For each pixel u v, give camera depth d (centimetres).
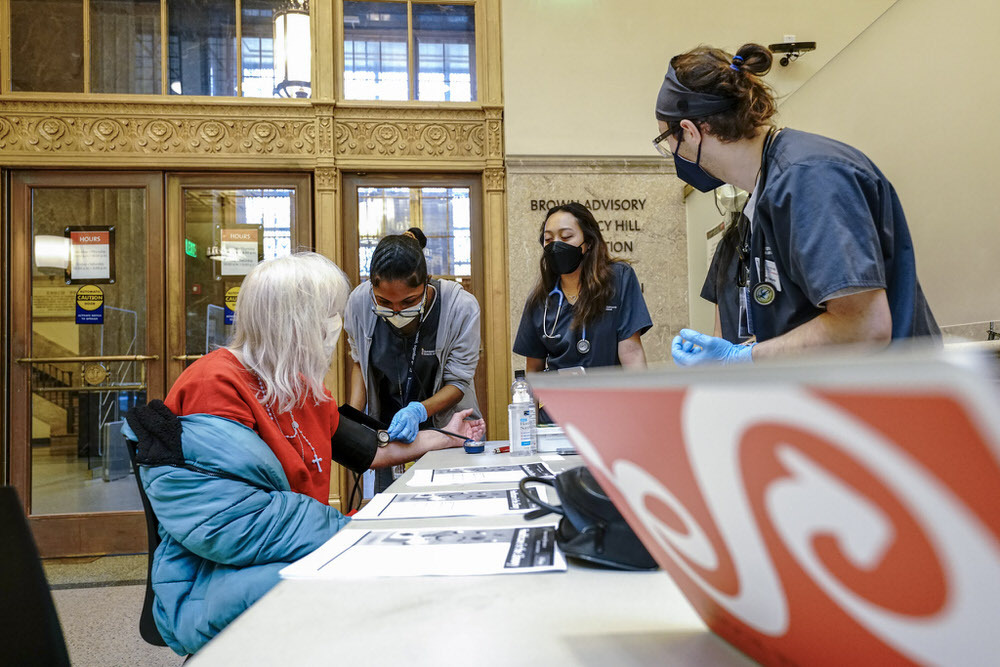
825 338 90
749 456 17
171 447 81
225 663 33
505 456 133
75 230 330
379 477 194
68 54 330
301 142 338
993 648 14
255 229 341
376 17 351
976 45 136
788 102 236
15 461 318
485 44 351
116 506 321
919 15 157
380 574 49
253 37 342
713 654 31
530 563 50
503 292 343
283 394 101
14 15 326
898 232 94
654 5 347
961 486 11
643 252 341
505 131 342
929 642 16
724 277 145
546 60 344
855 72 188
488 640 35
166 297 332
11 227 325
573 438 29
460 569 49
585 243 185
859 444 13
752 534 20
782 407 14
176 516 78
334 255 335
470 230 354
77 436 323
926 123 155
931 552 13
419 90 351
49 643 63
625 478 26
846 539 16
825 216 85
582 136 343
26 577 63
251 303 102
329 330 110
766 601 23
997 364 10
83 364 326
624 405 21
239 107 335
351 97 347
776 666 28
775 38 345
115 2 335
